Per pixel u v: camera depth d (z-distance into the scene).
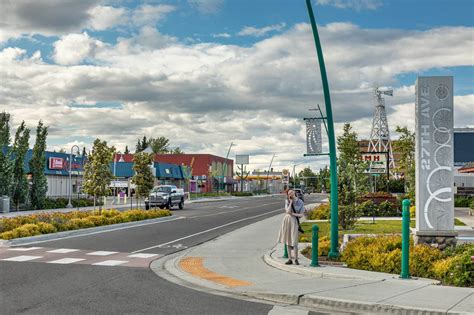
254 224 30.50
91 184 31.53
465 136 61.94
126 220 30.53
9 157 42.25
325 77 15.61
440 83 15.55
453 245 15.25
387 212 34.34
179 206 50.75
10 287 11.33
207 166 109.88
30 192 44.38
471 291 10.72
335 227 15.36
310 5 15.41
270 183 153.50
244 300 10.48
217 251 18.25
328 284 11.67
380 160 48.84
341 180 23.84
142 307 9.61
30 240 20.55
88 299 10.23
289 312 9.48
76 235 23.52
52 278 12.57
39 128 45.25
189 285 12.05
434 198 15.39
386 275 12.55
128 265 15.07
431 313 9.02
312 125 16.31
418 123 15.61
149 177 38.12
